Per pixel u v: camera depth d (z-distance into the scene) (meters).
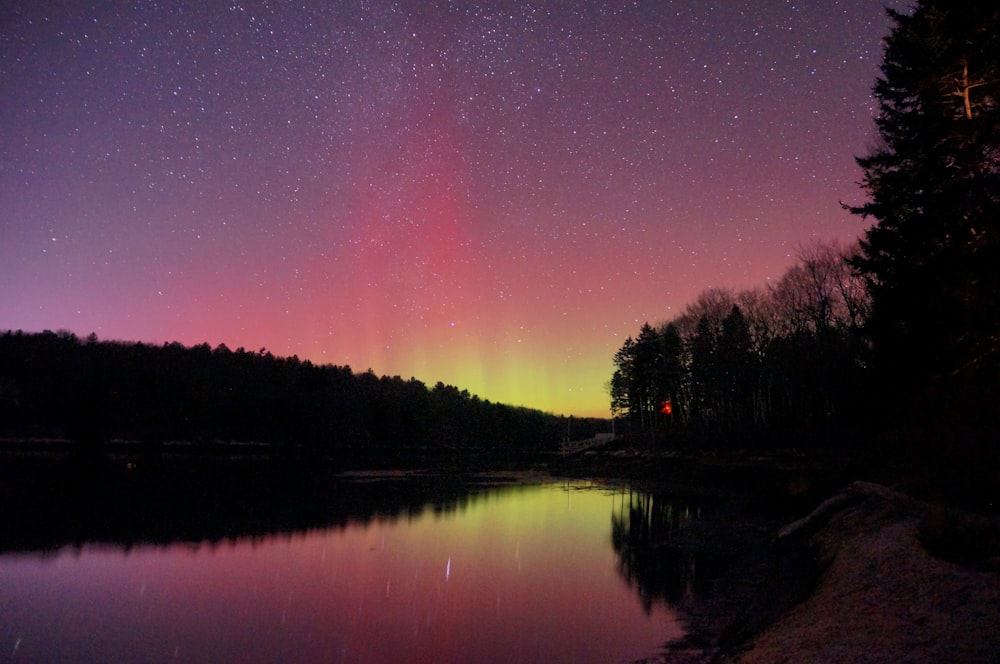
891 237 24.33
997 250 18.23
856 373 29.00
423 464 101.06
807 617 10.28
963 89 21.95
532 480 65.62
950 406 19.17
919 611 8.58
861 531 14.97
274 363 135.00
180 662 12.17
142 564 21.59
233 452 103.19
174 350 124.44
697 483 55.38
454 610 15.54
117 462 74.44
